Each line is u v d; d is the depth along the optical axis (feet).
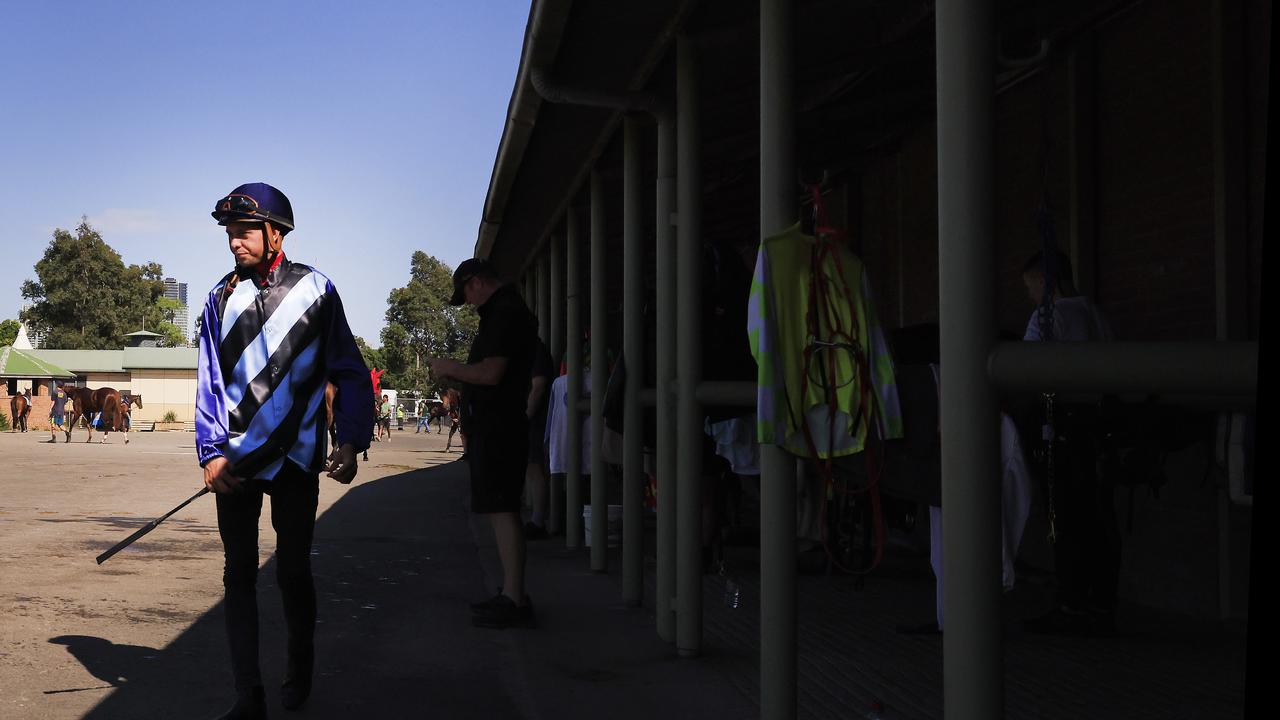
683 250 15.60
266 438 12.14
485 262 18.67
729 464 23.31
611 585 22.75
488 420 18.24
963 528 6.37
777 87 11.18
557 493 32.55
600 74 18.01
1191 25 18.04
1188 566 18.70
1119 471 13.17
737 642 16.97
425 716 12.67
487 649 16.42
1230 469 11.10
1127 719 12.52
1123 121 19.93
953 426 6.42
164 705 12.94
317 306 12.71
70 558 24.98
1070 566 17.20
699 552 15.88
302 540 12.80
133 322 339.98
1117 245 20.13
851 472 10.42
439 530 33.47
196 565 24.41
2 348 192.85
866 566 21.42
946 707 6.50
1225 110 17.11
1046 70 20.94
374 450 102.68
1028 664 15.24
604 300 24.95
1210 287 17.66
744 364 16.15
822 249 10.44
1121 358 5.76
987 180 6.40
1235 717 12.59
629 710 12.89
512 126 21.47
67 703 12.97
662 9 15.31
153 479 52.54
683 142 15.52
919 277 26.76
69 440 110.63
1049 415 12.19
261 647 16.38
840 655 15.78
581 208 29.53
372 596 21.24
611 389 20.58
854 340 10.19
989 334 6.35
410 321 337.31
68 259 336.70
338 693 13.74
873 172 29.99
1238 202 17.07
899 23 17.12
